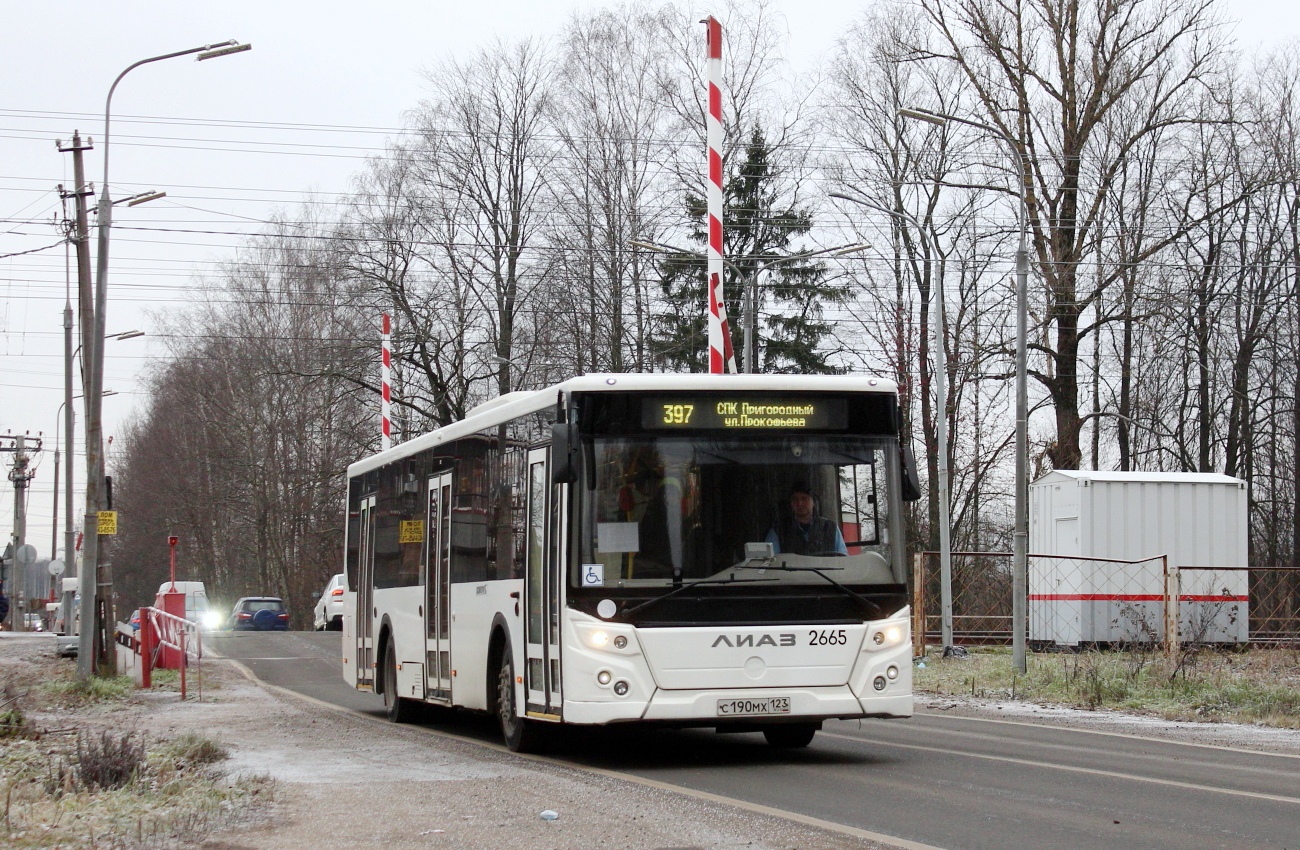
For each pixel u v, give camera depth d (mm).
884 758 12977
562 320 46594
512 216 47250
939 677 23547
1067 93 39000
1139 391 47219
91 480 24188
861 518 12336
